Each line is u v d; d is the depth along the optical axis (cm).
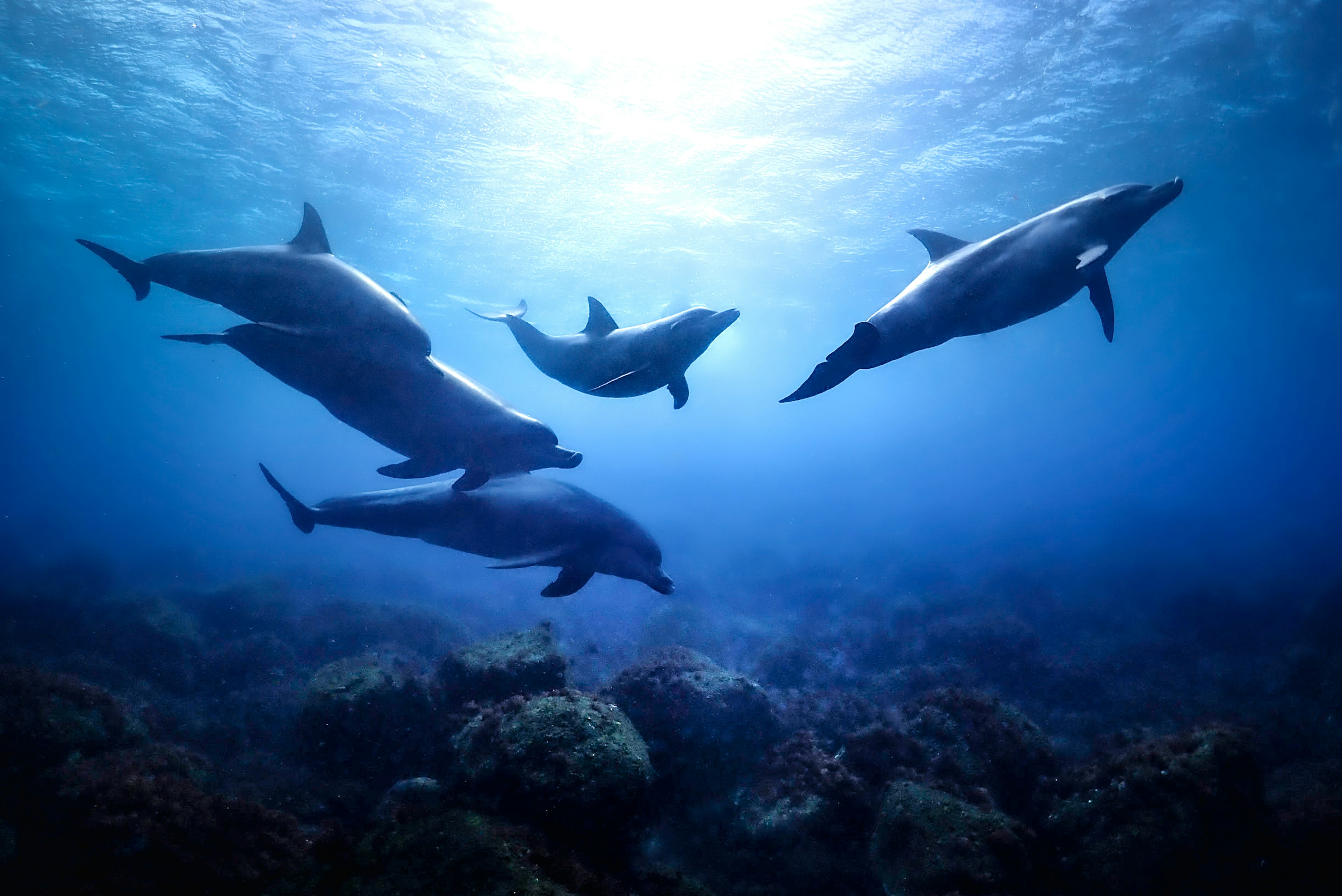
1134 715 1155
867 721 934
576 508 682
